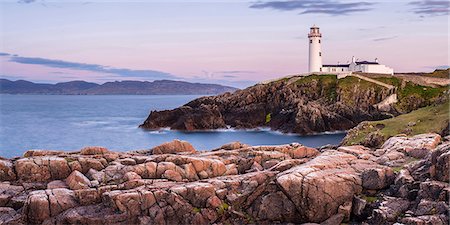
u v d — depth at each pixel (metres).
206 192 30.16
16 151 77.81
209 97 116.06
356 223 27.73
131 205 29.00
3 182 33.34
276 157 38.31
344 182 28.59
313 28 138.38
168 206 29.42
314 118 95.19
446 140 37.22
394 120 54.78
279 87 114.38
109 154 37.31
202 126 102.00
